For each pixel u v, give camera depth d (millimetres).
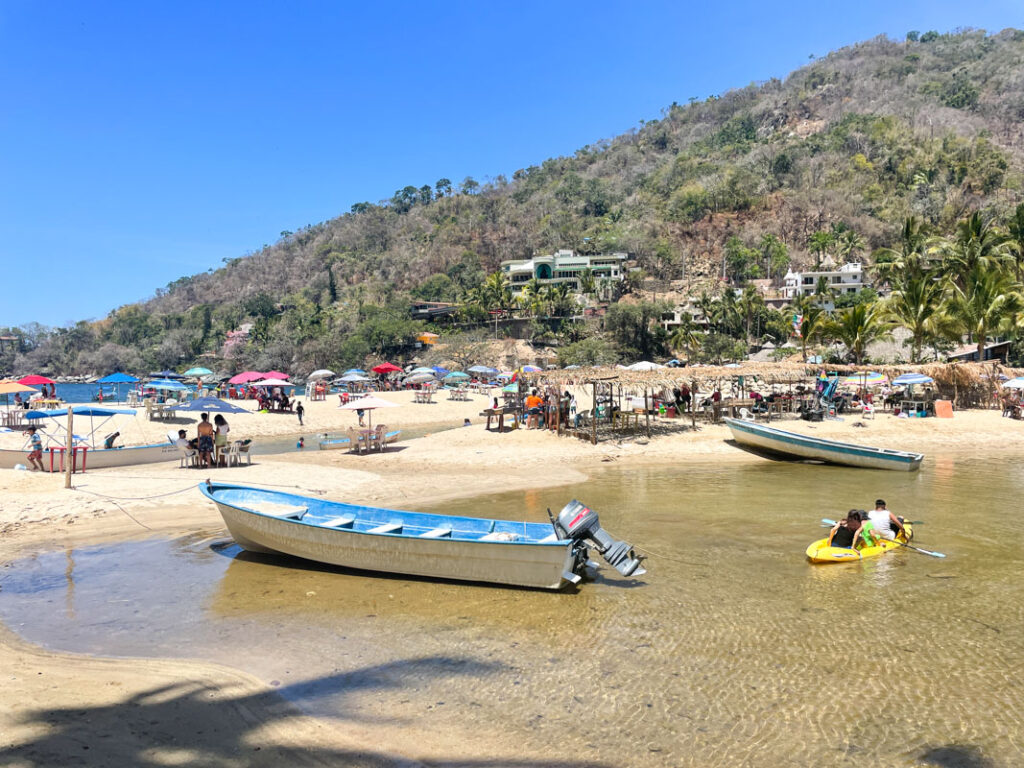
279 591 11422
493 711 7289
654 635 9359
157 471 22078
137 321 168750
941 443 29141
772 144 178000
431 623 9930
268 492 14922
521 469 23750
